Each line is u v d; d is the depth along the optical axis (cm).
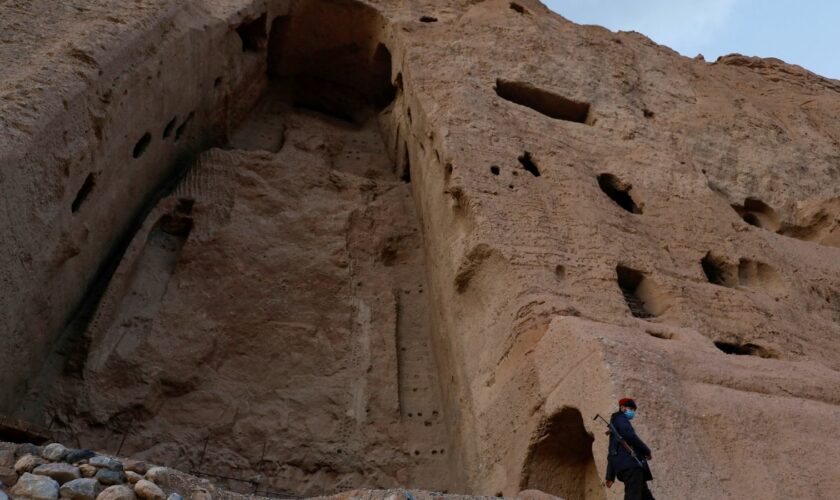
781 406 668
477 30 1364
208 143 1290
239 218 1120
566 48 1404
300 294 1059
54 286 834
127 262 985
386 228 1200
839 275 1168
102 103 883
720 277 1052
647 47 1598
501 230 895
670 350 701
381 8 1425
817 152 1509
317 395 955
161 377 912
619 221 1005
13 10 934
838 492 602
